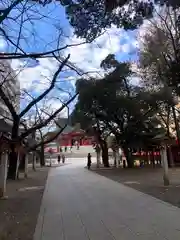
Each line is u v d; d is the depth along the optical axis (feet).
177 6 34.58
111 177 81.00
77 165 170.71
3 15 28.32
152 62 92.48
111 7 31.53
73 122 118.83
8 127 81.61
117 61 106.42
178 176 74.59
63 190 57.00
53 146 285.43
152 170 99.71
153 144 113.70
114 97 105.09
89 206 38.63
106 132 136.15
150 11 33.99
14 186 66.13
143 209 34.76
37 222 30.37
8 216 33.71
